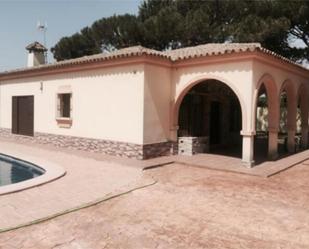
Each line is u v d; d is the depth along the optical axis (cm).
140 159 1181
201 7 2445
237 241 525
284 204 717
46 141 1608
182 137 1356
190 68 1231
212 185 873
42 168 1056
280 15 2066
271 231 567
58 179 903
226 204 711
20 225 561
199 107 1544
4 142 1705
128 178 927
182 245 507
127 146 1227
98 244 504
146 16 2862
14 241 506
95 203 697
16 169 1191
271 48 2112
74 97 1444
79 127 1426
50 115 1577
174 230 564
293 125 1520
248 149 1095
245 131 1092
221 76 1141
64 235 533
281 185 886
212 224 595
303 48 2139
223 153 1433
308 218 633
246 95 1080
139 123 1182
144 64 1163
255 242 522
